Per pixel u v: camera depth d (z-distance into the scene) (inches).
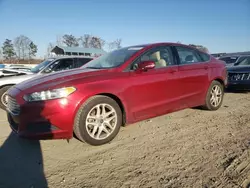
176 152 139.2
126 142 155.9
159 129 179.5
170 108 186.1
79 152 142.6
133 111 162.9
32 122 136.8
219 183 106.7
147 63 162.9
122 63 166.7
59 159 134.6
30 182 112.4
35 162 131.7
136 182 110.0
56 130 137.3
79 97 139.6
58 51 1812.3
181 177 112.6
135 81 162.7
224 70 235.6
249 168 118.8
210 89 220.5
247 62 381.7
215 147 145.0
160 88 176.6
